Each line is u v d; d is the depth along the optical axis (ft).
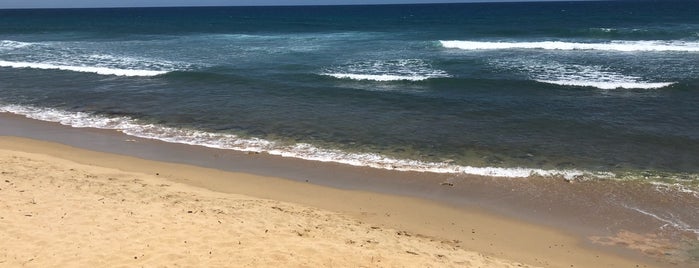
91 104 57.16
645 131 44.83
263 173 36.19
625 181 34.12
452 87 63.93
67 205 25.29
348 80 69.05
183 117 51.42
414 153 40.24
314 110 53.78
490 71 74.08
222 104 56.70
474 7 403.54
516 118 49.85
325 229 25.23
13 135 45.85
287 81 68.69
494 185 33.83
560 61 80.38
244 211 27.02
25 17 320.91
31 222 22.62
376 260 21.08
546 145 41.81
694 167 36.47
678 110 51.34
